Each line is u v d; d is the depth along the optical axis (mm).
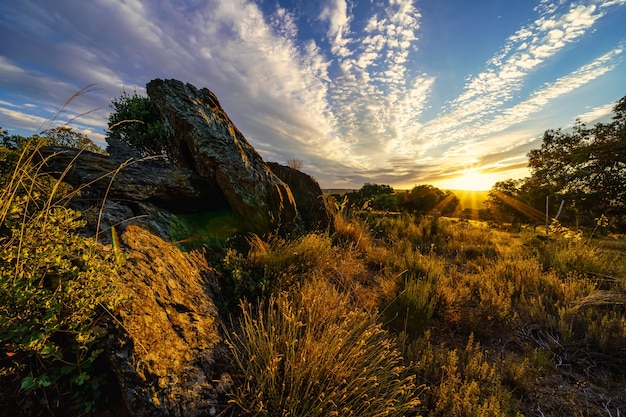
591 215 20641
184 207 4098
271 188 4906
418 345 2656
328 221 6504
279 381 1903
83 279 1608
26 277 1514
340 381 1827
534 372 2514
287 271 3484
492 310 3387
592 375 2521
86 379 1443
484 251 7004
